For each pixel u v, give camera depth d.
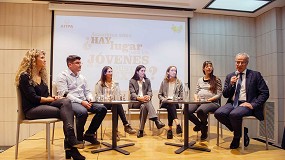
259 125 5.03
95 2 4.49
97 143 3.02
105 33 4.69
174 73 3.69
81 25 4.61
